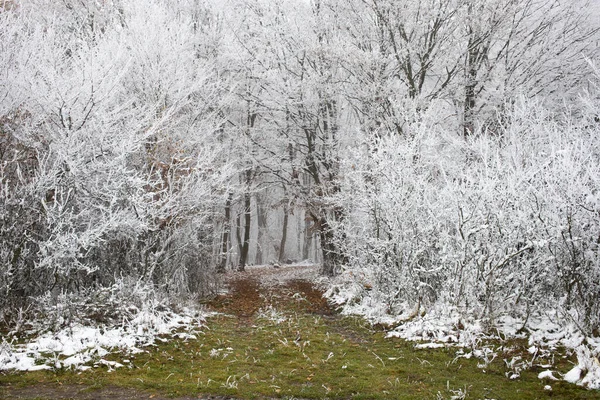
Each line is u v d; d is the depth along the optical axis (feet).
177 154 33.45
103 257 29.63
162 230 32.27
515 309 24.72
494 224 24.59
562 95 41.78
